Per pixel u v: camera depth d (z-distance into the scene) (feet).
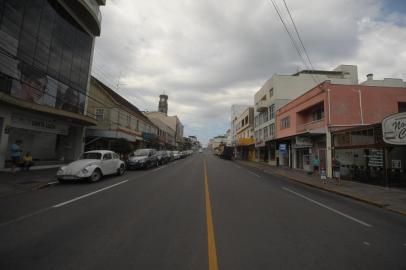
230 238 16.35
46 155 59.77
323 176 53.01
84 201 26.55
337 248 15.30
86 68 67.62
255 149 150.92
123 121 102.27
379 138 46.78
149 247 14.55
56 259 12.78
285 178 61.52
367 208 29.17
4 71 42.65
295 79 109.19
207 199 28.50
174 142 250.57
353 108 64.80
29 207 23.73
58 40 56.29
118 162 51.26
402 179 47.03
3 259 12.71
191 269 12.02
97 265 12.21
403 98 66.18
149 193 31.60
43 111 48.65
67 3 58.13
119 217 20.59
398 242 16.79
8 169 46.26
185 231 17.46
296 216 22.74
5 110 44.83
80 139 68.80
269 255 13.89
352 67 115.03
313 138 74.13
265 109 123.95
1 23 41.78
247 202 28.02
